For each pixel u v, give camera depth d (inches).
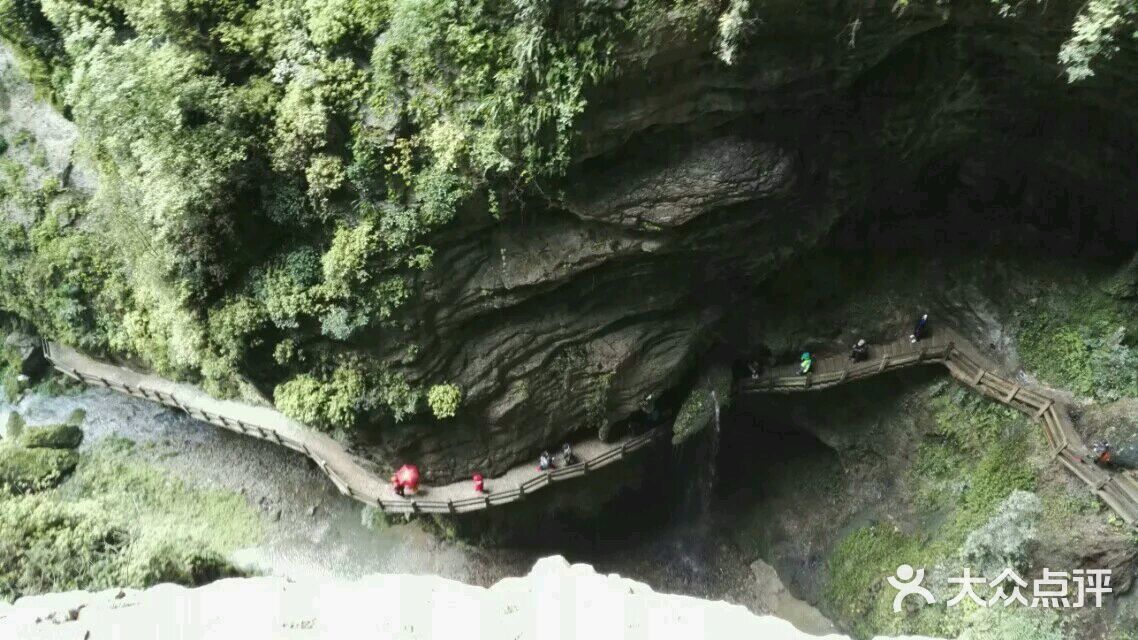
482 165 581.9
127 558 441.4
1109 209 636.1
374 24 558.6
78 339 888.3
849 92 584.1
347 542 885.8
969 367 706.8
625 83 532.4
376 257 627.5
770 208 632.4
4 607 266.8
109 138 610.5
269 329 674.2
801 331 771.4
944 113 595.8
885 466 799.7
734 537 917.2
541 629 229.0
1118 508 604.4
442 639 228.4
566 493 828.6
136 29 613.0
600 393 754.8
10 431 957.2
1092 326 657.6
